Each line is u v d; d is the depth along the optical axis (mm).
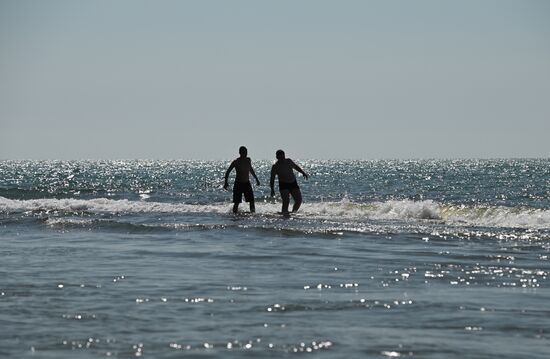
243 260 28562
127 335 16609
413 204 47312
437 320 18094
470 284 23141
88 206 55469
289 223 42000
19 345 15773
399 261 27953
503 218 43156
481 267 26391
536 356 14961
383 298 20828
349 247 32125
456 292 21766
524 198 88562
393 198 90000
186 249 31828
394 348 15547
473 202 81312
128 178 185750
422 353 15180
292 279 24125
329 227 39406
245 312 19062
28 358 14836
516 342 16047
